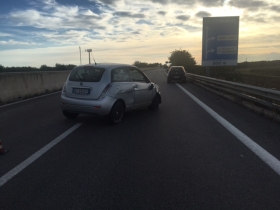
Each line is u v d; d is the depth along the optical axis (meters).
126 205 3.55
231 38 23.72
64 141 6.37
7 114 9.52
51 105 11.48
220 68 27.41
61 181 4.26
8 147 5.93
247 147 5.84
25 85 14.34
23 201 3.66
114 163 5.00
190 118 8.84
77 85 7.86
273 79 30.88
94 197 3.76
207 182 4.19
